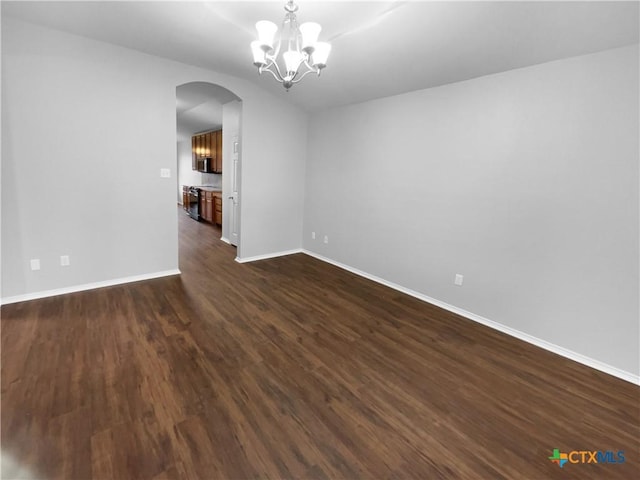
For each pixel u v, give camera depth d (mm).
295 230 5164
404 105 3520
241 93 4117
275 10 2367
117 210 3416
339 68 3352
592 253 2346
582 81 2285
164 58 3438
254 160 4441
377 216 3980
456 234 3174
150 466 1455
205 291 3480
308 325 2857
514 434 1747
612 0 1811
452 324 3002
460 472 1508
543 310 2629
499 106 2742
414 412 1876
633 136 2113
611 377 2279
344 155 4336
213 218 7199
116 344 2396
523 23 2135
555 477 1506
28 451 1493
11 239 2891
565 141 2398
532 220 2629
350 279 4113
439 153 3238
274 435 1664
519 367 2359
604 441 1725
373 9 2256
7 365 2094
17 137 2793
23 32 2701
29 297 3051
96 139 3176
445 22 2303
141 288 3469
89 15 2588
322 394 1988
